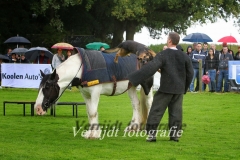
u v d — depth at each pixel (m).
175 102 11.27
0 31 36.72
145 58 11.62
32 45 37.25
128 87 12.37
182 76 11.13
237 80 23.39
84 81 11.66
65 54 31.61
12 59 26.44
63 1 37.38
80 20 40.22
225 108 17.98
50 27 37.06
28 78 24.20
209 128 13.56
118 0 36.69
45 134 12.59
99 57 11.88
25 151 10.42
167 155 10.09
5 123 14.47
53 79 11.55
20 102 15.98
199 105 18.84
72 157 9.88
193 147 10.92
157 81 19.70
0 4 37.44
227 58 23.44
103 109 17.75
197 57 23.67
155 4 39.53
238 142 11.57
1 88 24.89
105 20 41.38
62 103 15.73
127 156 9.98
